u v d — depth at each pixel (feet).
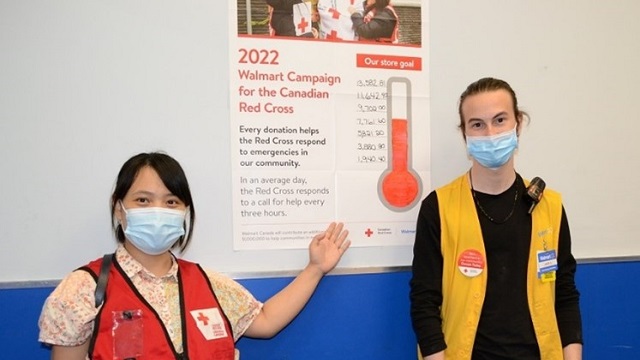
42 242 4.92
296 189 5.40
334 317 5.48
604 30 6.24
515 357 4.33
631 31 6.33
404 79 5.68
